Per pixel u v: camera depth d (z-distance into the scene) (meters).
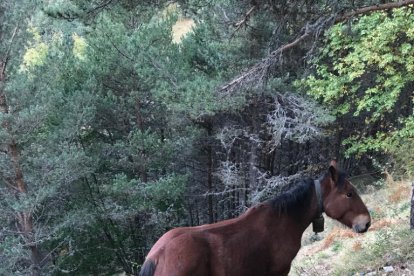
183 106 12.86
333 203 4.96
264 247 4.79
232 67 14.42
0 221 14.45
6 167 13.38
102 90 16.31
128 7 9.51
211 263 4.48
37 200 13.02
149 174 18.09
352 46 12.27
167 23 15.30
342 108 13.78
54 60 15.33
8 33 12.58
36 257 14.30
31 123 12.96
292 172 19.86
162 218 15.82
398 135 13.27
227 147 16.12
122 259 17.61
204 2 12.29
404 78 11.98
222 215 20.80
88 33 15.84
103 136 17.39
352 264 6.68
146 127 17.16
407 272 5.84
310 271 7.36
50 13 9.55
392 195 10.62
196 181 19.73
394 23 11.27
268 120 15.55
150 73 14.40
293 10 7.33
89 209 15.59
